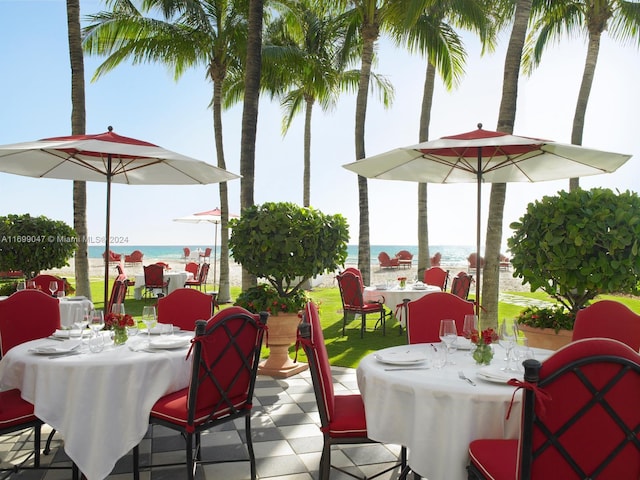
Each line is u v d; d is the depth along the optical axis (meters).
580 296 4.79
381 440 2.54
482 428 2.30
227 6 12.19
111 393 2.83
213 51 12.29
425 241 11.36
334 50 14.51
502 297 14.23
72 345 3.16
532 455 1.77
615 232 4.18
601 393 1.73
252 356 3.18
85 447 2.79
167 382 3.00
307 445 3.66
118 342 3.29
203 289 15.85
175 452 3.52
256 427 4.02
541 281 4.64
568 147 3.85
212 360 2.85
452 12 10.15
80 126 8.38
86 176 5.48
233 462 3.36
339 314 10.39
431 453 2.37
